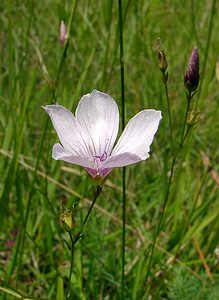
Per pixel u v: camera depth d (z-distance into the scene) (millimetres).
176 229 143
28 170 158
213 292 125
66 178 174
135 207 154
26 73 180
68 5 210
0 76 185
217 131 182
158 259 135
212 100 194
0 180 154
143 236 147
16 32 204
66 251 140
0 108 173
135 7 183
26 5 213
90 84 170
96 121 94
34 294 136
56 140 149
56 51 190
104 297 136
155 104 186
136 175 171
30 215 152
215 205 152
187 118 104
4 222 146
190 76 99
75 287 129
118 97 167
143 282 130
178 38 226
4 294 122
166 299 136
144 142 87
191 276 129
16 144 137
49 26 215
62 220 89
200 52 203
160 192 159
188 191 157
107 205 157
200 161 163
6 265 145
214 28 221
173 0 248
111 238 142
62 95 161
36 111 187
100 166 87
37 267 140
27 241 146
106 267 135
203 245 144
